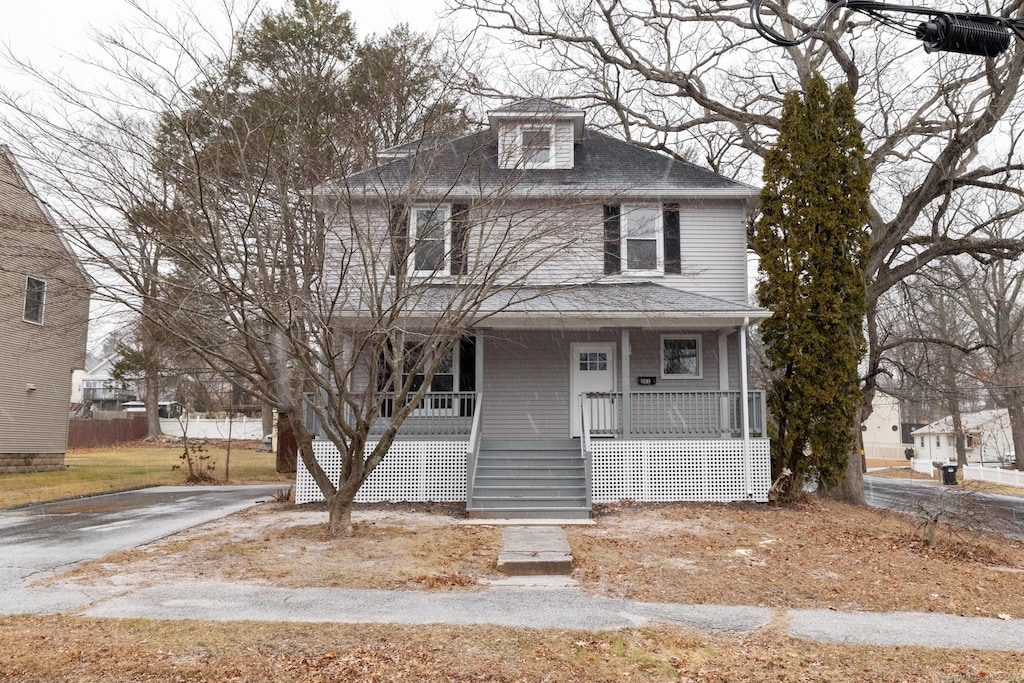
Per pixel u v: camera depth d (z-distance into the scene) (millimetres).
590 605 8328
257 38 11367
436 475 15461
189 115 10000
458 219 14188
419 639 6996
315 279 11430
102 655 6465
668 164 18938
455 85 12477
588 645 6992
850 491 18109
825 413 15320
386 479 15430
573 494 14281
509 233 13953
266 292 9930
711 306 15227
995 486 32688
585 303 15195
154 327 11641
